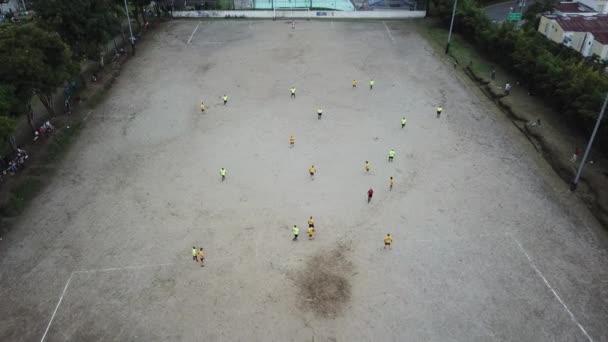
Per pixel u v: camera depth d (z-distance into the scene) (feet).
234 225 140.87
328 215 145.07
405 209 147.54
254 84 233.35
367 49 278.05
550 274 123.85
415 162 171.32
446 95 222.69
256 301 116.47
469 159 173.06
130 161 170.81
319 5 347.77
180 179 161.27
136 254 130.00
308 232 137.59
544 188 157.07
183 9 331.16
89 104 209.67
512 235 136.87
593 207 147.13
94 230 138.00
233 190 155.94
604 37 223.10
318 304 115.75
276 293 118.73
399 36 298.97
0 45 161.89
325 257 129.59
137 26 309.01
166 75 241.76
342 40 292.61
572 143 177.17
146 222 141.49
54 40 174.91
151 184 158.51
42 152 173.06
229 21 326.24
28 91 164.66
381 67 253.44
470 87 231.30
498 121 199.72
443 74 245.45
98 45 230.89
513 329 109.29
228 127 194.29
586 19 246.47
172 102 214.28
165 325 110.01
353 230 139.23
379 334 108.27
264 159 172.86
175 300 116.47
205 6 333.62
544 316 112.37
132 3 284.61
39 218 142.20
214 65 254.88
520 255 129.90
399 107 211.41
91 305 114.83
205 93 223.30
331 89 228.84
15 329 108.68
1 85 152.66
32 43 169.17
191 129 192.54
